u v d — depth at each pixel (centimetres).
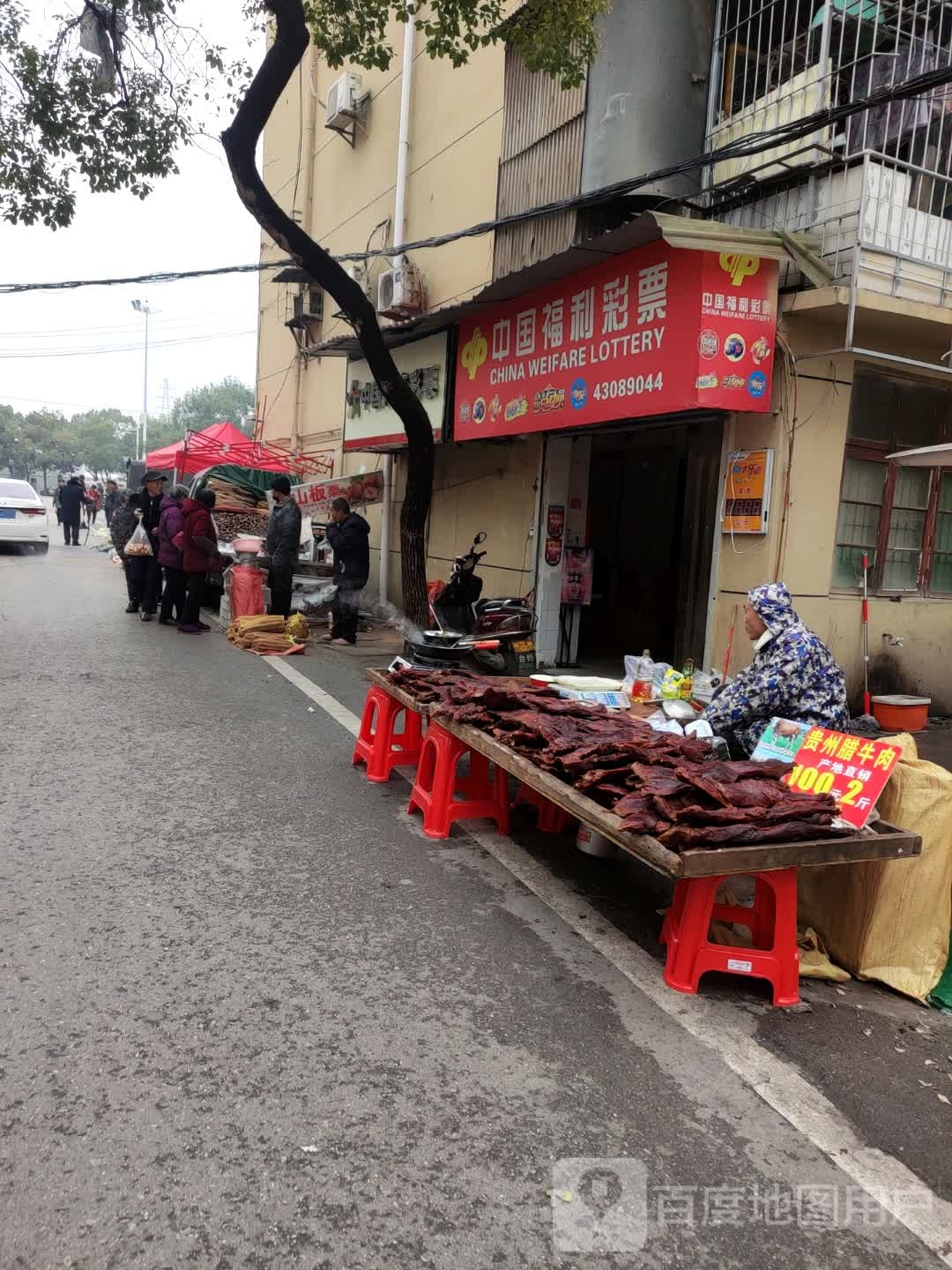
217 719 636
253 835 427
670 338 633
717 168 746
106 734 579
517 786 499
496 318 866
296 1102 237
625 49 748
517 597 935
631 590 1086
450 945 332
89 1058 248
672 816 292
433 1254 192
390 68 1229
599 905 378
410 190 1181
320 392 1529
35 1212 195
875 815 322
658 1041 279
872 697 729
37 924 324
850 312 593
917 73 655
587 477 946
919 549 770
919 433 746
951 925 337
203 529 981
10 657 799
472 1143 227
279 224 744
